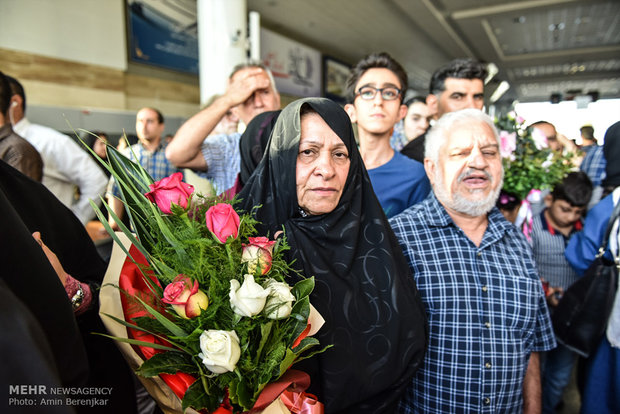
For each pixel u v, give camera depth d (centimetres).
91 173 187
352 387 81
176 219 63
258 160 107
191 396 55
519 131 149
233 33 389
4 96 140
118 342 63
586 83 1675
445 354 102
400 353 86
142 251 62
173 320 61
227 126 172
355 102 159
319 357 80
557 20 930
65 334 54
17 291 49
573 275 186
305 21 820
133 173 70
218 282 58
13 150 140
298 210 86
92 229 216
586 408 146
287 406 66
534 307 107
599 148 251
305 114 83
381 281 86
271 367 58
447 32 1005
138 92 557
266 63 777
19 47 393
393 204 151
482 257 107
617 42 1103
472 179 106
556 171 144
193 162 140
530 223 159
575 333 145
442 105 189
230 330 58
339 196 84
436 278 105
